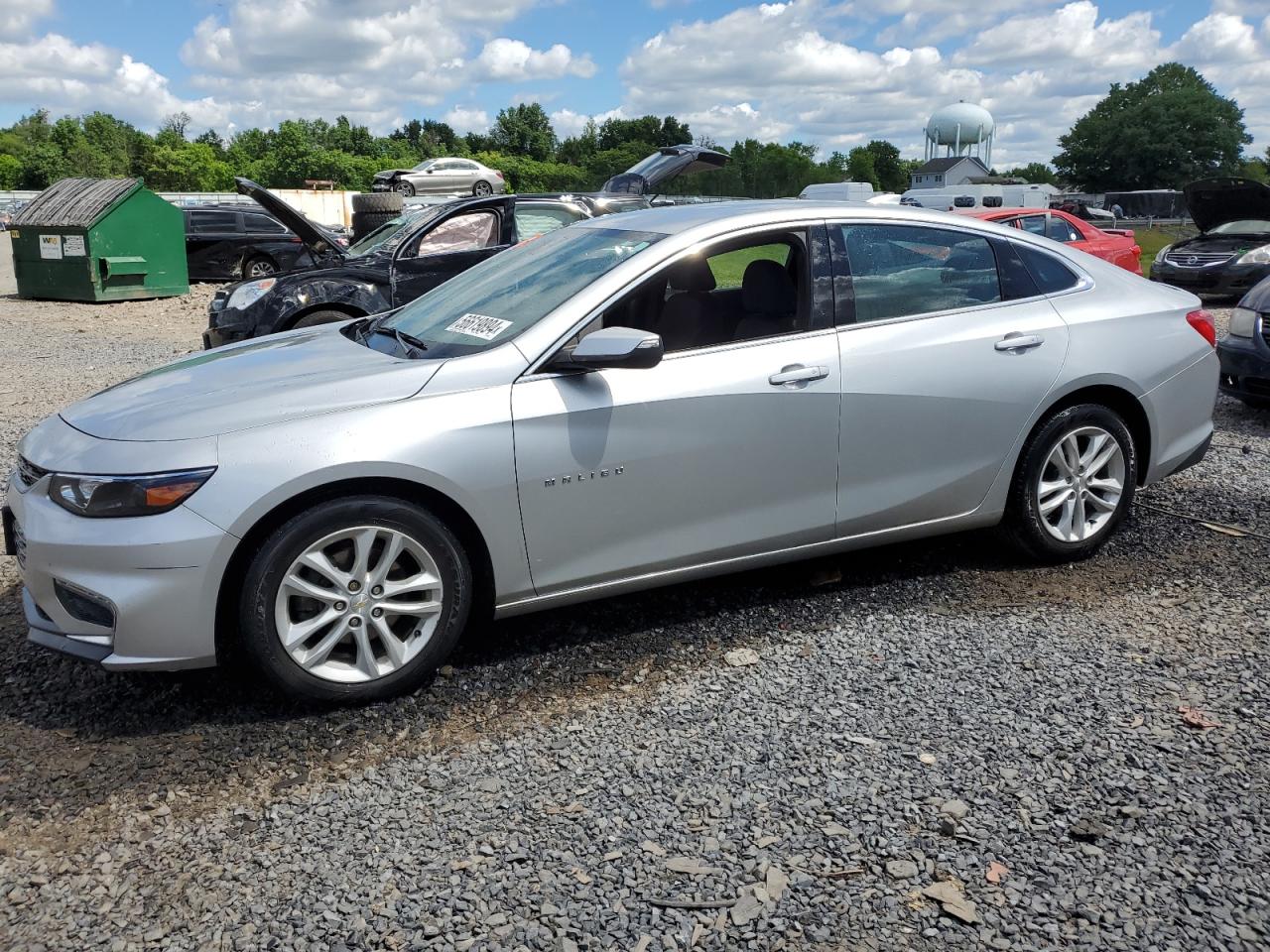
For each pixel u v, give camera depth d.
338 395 3.33
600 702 3.41
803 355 3.86
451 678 3.58
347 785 2.95
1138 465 4.68
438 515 3.43
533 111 115.50
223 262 20.59
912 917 2.39
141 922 2.40
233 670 3.62
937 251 4.23
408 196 35.84
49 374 10.12
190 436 3.15
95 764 3.06
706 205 4.31
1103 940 2.31
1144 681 3.48
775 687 3.48
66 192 18.02
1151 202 50.56
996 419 4.20
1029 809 2.78
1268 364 7.03
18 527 3.43
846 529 4.06
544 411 3.44
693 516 3.75
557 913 2.41
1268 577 4.38
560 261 4.08
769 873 2.54
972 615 4.04
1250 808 2.77
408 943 2.32
